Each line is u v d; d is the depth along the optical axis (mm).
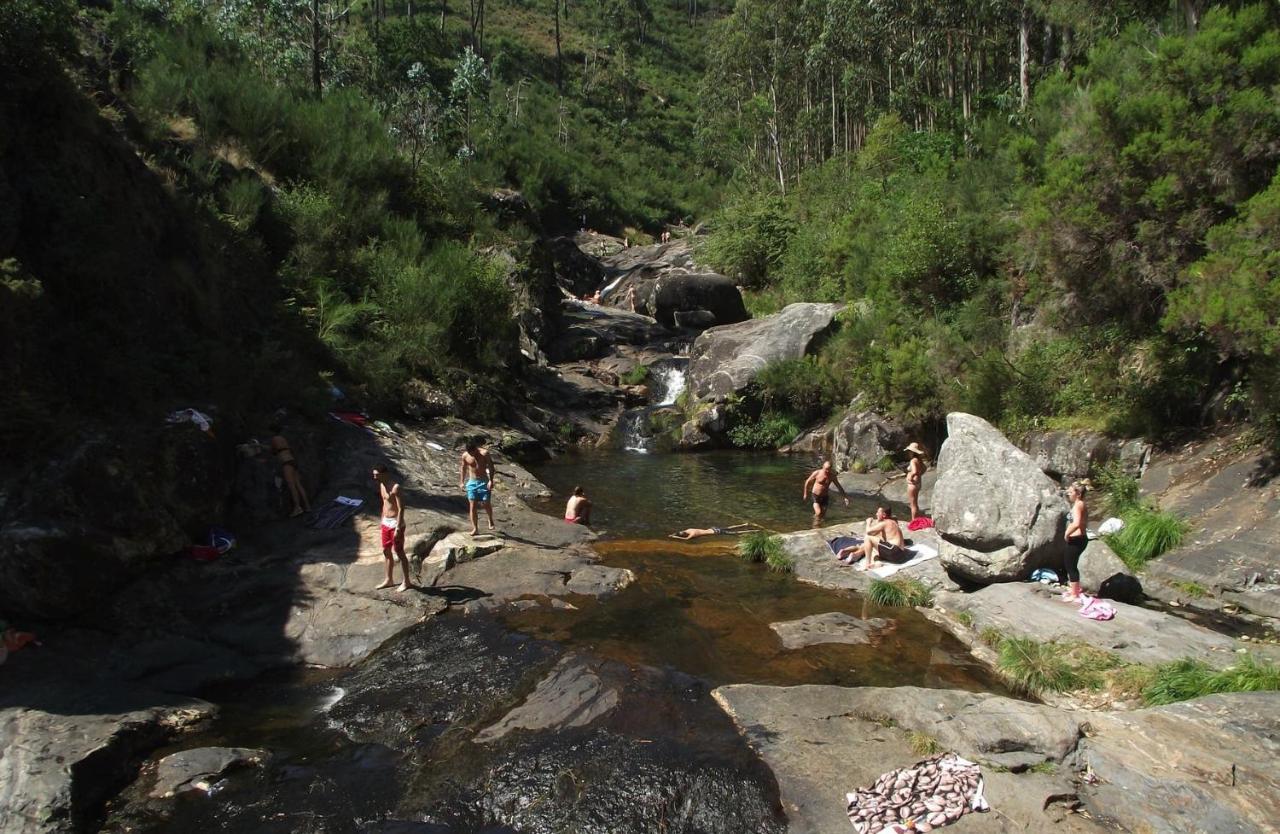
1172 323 10984
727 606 9727
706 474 17812
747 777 5973
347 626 8930
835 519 13930
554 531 12484
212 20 30203
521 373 23453
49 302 9961
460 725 6910
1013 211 18656
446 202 28766
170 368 11742
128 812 5820
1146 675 7285
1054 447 13961
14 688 7168
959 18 30969
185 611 9078
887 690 7086
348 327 18859
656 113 76688
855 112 43812
